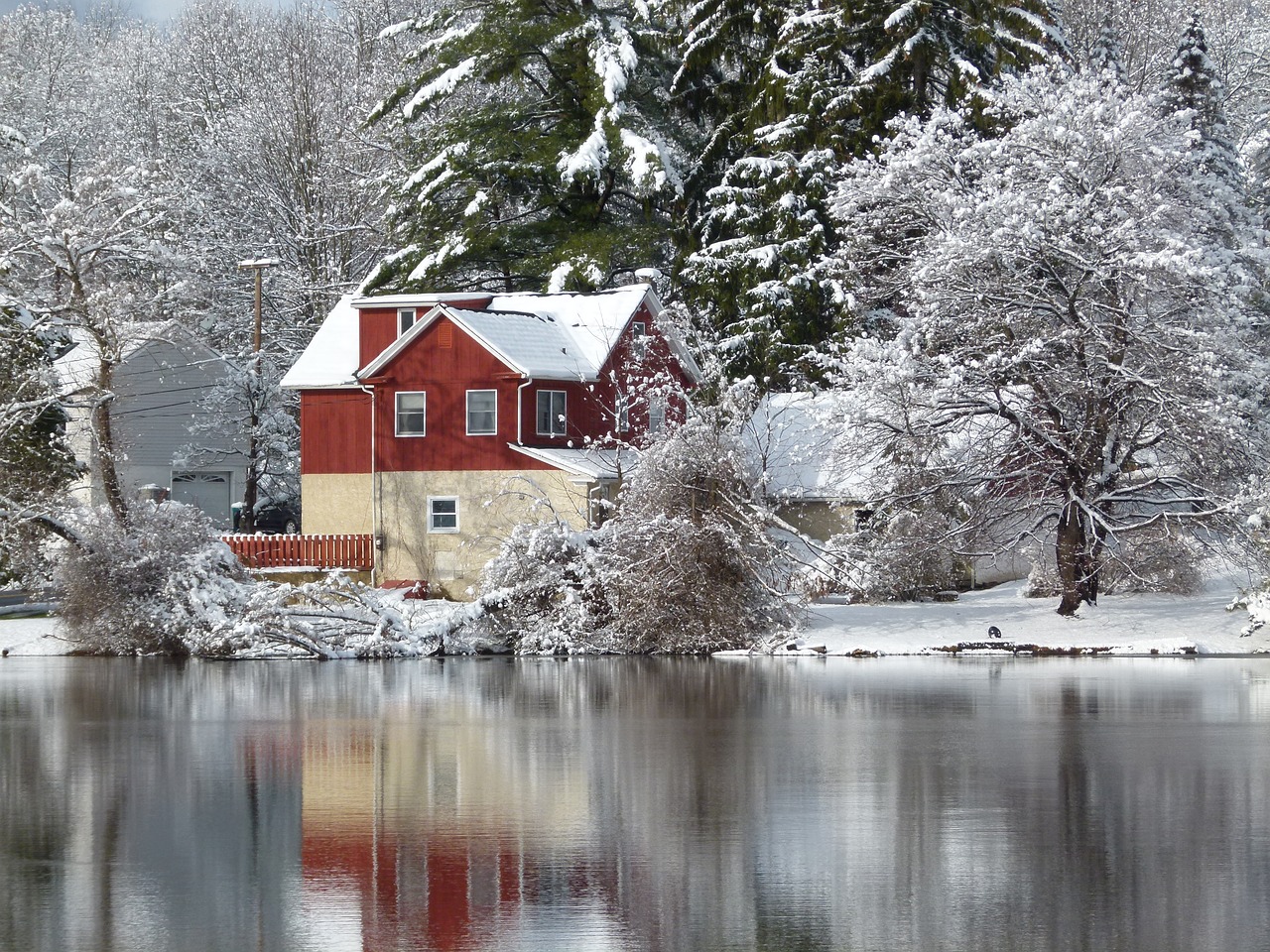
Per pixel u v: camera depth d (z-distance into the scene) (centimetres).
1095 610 5091
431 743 2741
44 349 6266
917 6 6856
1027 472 4994
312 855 1794
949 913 1518
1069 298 4834
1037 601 5366
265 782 2311
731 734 2842
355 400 6438
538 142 7738
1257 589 4738
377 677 4091
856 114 6981
